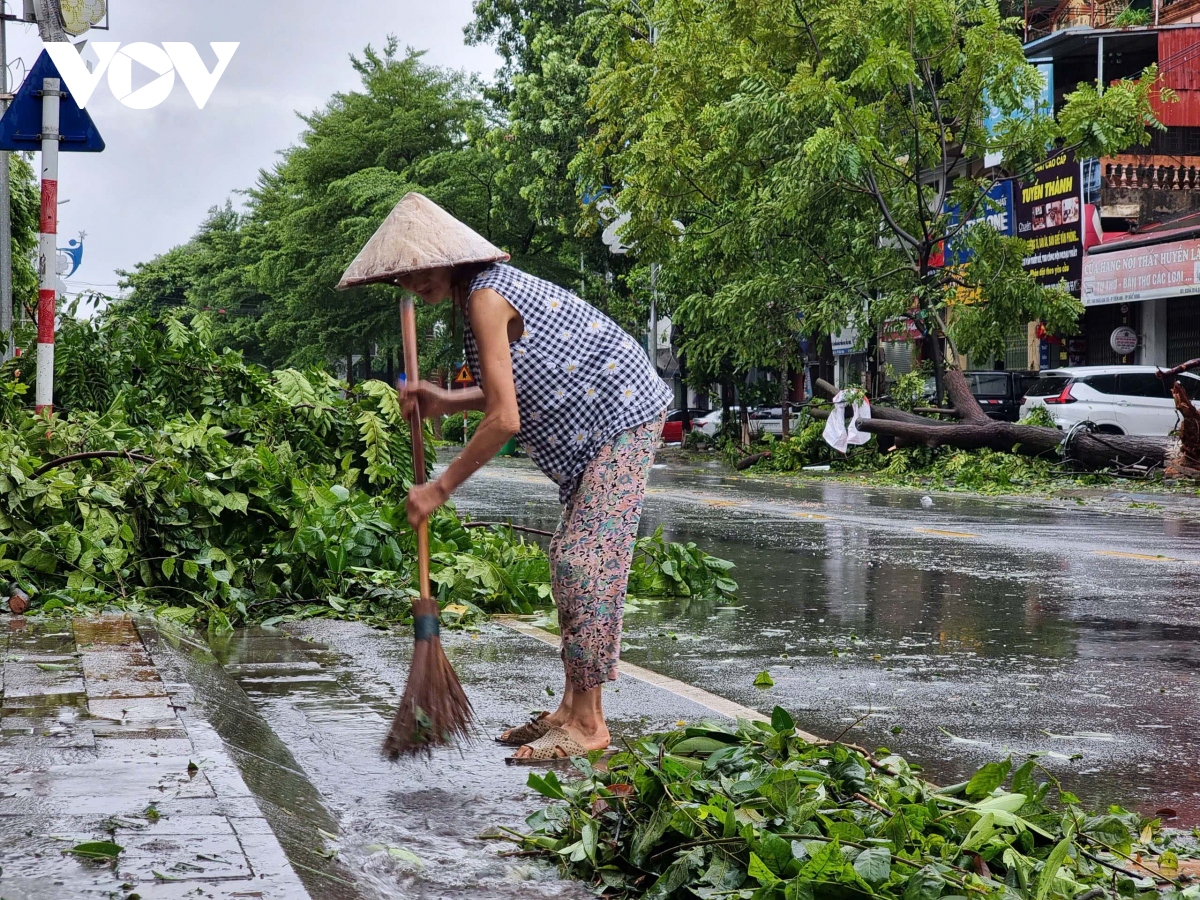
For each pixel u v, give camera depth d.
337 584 6.72
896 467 20.67
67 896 2.02
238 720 3.75
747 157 22.81
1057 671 5.28
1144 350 26.83
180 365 9.33
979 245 21.83
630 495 3.68
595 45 34.84
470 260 3.60
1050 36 26.81
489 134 38.53
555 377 3.60
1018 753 3.95
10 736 3.17
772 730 3.38
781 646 5.88
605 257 37.47
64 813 2.49
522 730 3.84
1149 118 20.98
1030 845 2.72
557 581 3.72
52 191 8.38
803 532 11.66
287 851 2.37
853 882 2.29
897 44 20.38
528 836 2.91
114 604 5.96
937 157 22.64
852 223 22.86
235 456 7.11
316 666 5.06
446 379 41.09
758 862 2.38
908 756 3.90
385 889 2.48
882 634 6.22
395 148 46.50
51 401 8.48
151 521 6.42
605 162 28.81
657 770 2.86
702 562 7.61
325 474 8.49
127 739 3.14
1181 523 12.34
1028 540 10.80
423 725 3.28
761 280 22.31
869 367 32.03
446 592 6.79
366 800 3.22
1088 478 18.14
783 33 22.52
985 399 24.70
